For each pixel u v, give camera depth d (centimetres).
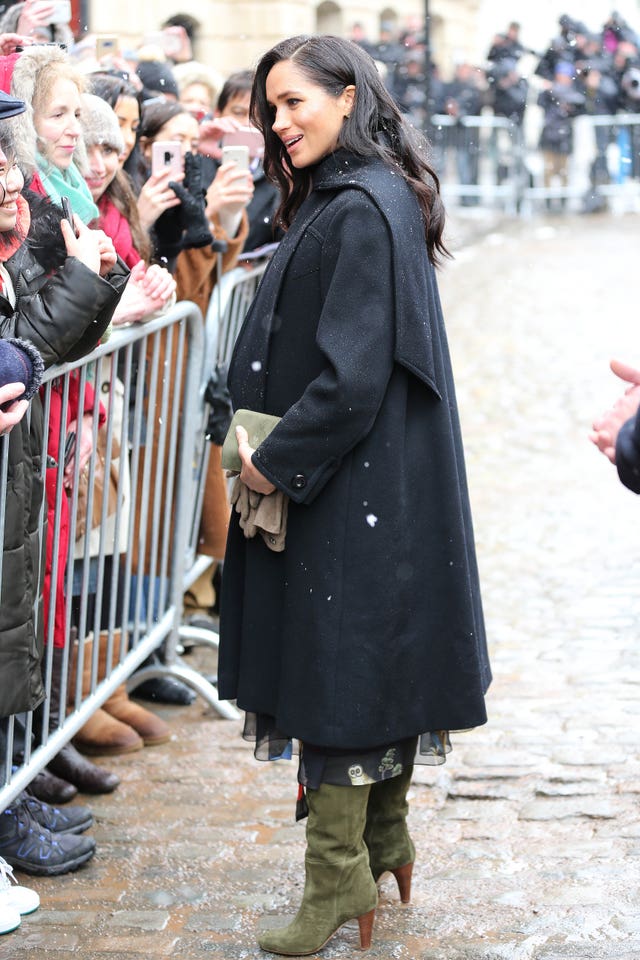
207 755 530
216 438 564
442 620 372
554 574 723
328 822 373
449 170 2461
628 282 1661
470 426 1044
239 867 439
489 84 2419
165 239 553
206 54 2503
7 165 375
